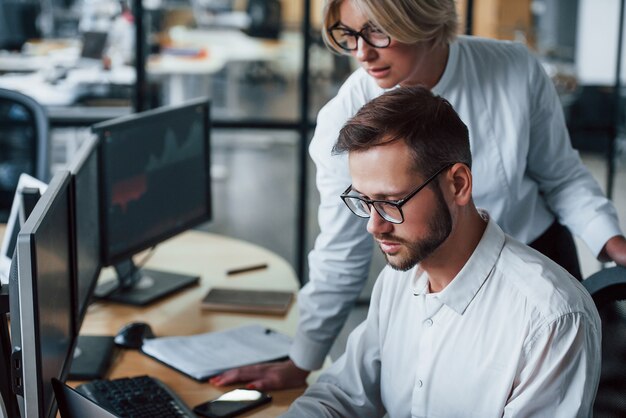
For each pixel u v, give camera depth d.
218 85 4.80
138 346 2.18
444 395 1.56
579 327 1.45
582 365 1.45
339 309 2.07
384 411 1.81
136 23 4.39
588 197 2.16
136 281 2.59
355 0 1.77
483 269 1.52
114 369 2.07
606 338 1.78
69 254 1.86
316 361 2.06
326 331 2.07
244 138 6.90
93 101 4.47
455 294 1.53
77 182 2.01
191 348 2.15
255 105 4.78
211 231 5.46
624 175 4.79
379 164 1.39
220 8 4.80
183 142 2.68
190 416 1.83
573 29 4.61
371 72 1.87
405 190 1.39
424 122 1.39
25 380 1.46
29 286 1.44
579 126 4.62
